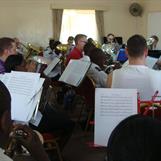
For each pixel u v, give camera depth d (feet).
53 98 16.26
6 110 3.29
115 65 15.08
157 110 7.14
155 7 38.01
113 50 21.70
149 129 4.55
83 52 16.78
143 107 7.00
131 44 7.90
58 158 9.69
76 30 38.63
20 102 6.77
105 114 6.16
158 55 17.33
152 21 38.47
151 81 7.79
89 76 12.28
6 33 36.09
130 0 40.09
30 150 3.60
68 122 9.79
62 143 9.82
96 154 11.60
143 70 7.84
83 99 13.93
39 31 37.01
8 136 3.44
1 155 3.19
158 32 37.78
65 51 21.71
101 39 39.40
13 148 3.56
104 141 6.15
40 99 7.36
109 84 8.55
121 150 4.55
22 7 36.32
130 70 7.88
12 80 7.01
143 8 39.78
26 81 6.91
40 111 7.89
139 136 4.56
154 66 13.26
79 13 38.52
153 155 4.50
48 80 8.30
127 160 4.53
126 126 4.60
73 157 11.34
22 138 3.59
